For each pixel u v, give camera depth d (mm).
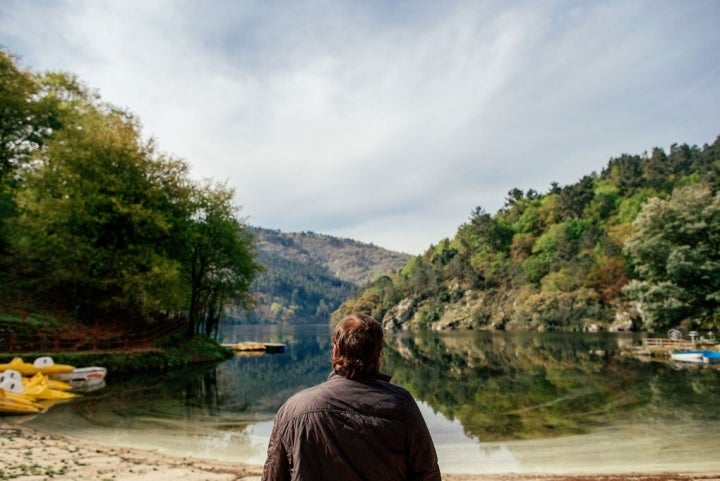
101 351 25562
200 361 36250
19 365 20141
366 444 2082
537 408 17250
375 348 2320
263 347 54375
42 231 28250
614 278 98438
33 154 31141
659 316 43625
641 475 9250
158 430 13156
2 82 34906
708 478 8906
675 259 42031
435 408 17516
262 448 11523
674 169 155375
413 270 178625
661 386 21797
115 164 30500
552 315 103188
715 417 15109
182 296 37781
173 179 34719
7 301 29031
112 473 8234
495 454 11352
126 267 29141
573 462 10555
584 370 28797
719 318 51250
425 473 2186
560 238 131625
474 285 145125
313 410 2143
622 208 136625
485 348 53750
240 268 42500
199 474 8578
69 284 31094
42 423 13359
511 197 190250
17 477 7504
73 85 45125
